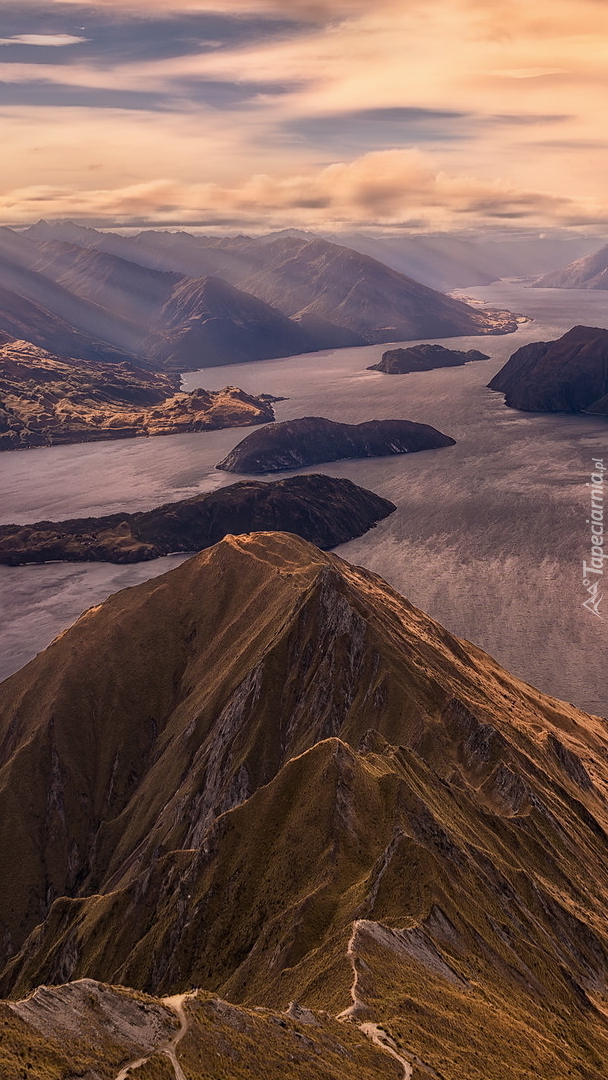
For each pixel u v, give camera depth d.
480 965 115.00
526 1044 100.44
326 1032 88.50
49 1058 73.12
